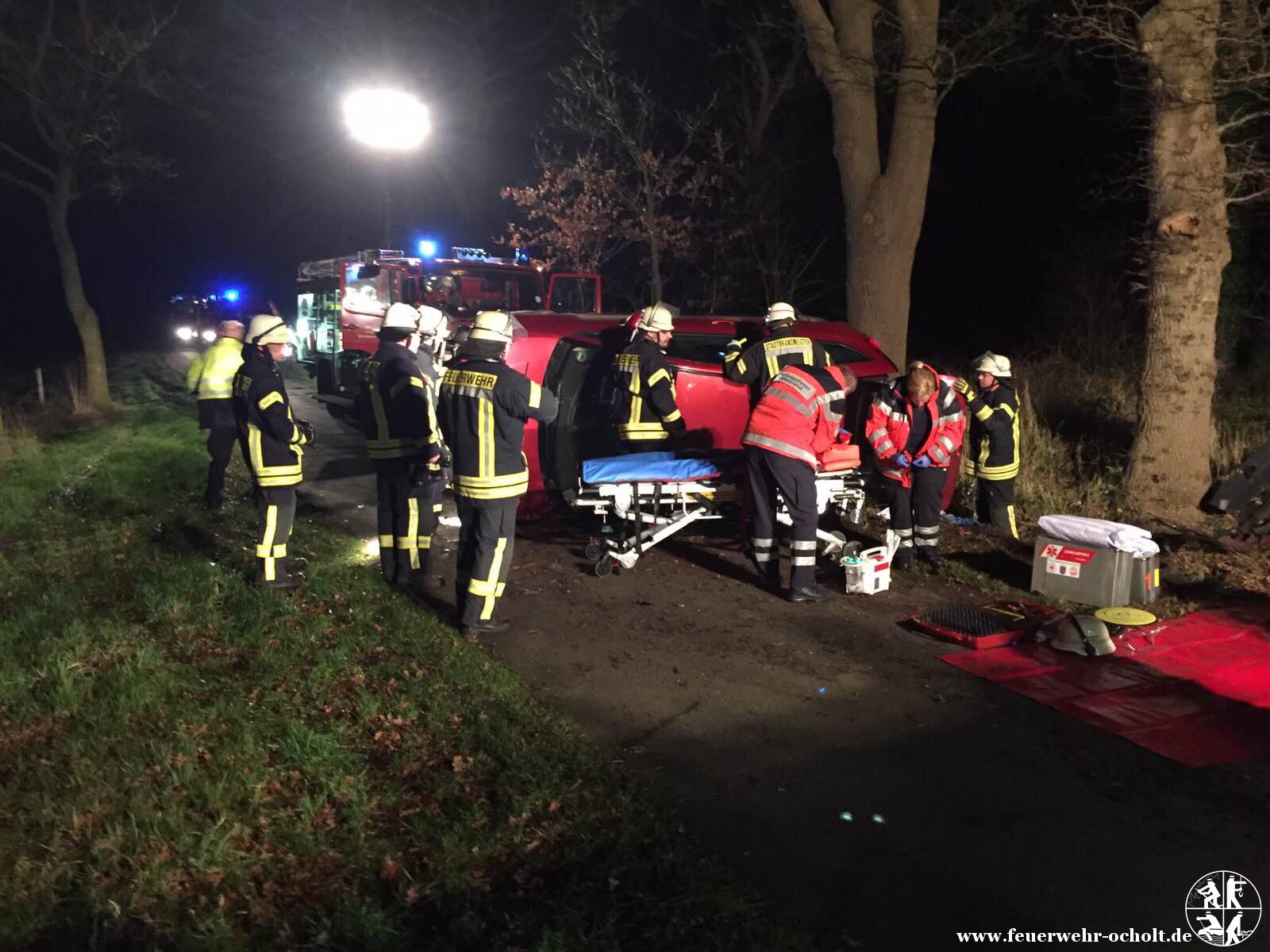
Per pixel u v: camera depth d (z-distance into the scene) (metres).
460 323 11.67
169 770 3.73
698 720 4.44
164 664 4.71
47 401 16.83
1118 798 3.83
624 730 4.34
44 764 3.76
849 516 7.34
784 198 17.97
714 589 6.29
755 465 6.05
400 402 5.90
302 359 16.59
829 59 9.77
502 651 5.24
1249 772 4.03
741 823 3.62
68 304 15.95
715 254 16.84
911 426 6.45
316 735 3.93
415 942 2.92
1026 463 8.73
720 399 7.43
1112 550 5.79
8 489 8.98
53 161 17.11
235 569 6.38
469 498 5.27
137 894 3.04
